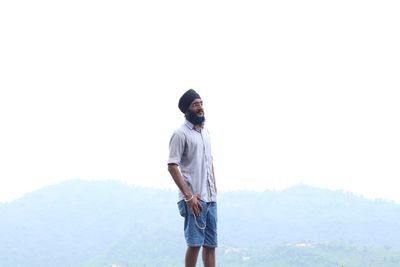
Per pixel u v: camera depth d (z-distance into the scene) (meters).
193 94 7.03
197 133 7.04
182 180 6.89
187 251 7.01
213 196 7.11
